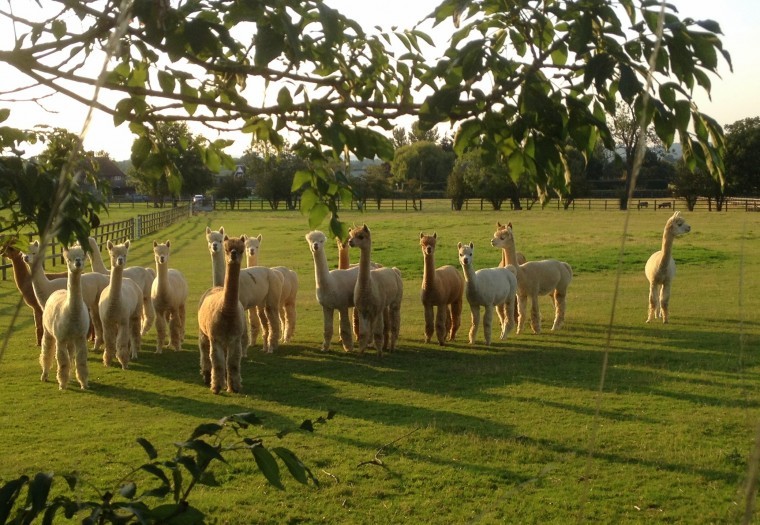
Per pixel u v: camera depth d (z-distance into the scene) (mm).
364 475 6766
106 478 6520
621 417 8500
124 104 2600
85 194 2617
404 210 55469
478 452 7352
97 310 12500
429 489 6457
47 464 6895
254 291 11883
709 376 10344
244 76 2631
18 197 2275
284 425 8273
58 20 2557
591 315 16047
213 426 2156
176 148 3043
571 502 6133
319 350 12750
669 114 1879
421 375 10781
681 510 5953
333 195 2883
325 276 12406
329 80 2580
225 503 6094
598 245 29484
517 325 15148
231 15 2203
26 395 9641
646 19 1889
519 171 2328
